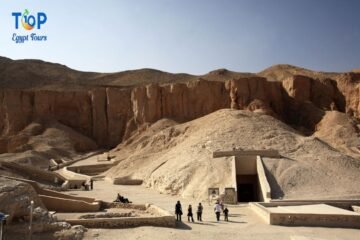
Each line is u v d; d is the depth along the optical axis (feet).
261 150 108.58
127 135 244.22
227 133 128.98
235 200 90.43
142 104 245.04
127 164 163.94
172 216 63.98
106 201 88.17
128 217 63.67
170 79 507.71
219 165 105.70
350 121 219.61
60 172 163.63
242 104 233.76
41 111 262.26
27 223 53.21
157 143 178.50
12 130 252.01
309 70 431.84
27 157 189.67
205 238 56.59
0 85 442.09
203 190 98.84
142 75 530.68
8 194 54.34
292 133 131.54
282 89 262.26
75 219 60.70
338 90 267.39
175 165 118.52
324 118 228.43
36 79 480.64
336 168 105.50
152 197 101.81
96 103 266.57
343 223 66.28
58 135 239.30
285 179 98.22
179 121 232.53
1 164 114.42
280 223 66.90
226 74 473.67
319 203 82.23
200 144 125.59
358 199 86.58
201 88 240.32
